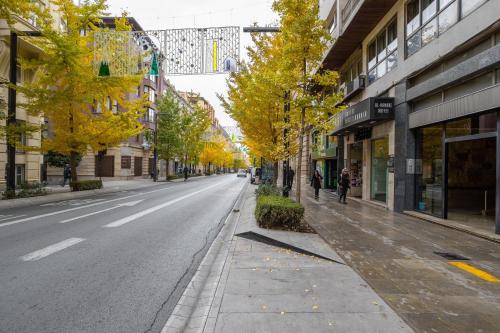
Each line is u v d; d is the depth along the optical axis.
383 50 14.66
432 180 10.84
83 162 39.81
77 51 16.27
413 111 11.87
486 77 8.22
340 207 13.70
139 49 15.17
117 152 40.22
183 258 6.34
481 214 11.16
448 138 9.87
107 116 20.16
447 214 10.34
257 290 4.37
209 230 9.24
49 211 12.38
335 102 9.35
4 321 3.62
